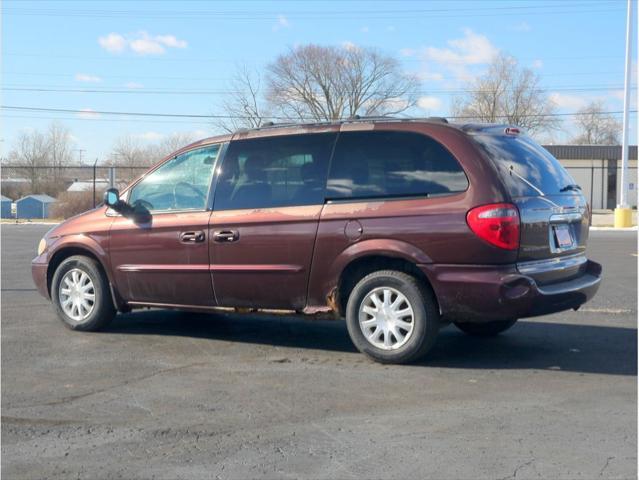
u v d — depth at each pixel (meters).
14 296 10.55
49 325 8.38
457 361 6.65
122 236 7.70
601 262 15.20
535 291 6.07
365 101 46.44
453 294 6.16
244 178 7.18
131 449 4.60
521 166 6.47
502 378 6.08
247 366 6.55
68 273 8.04
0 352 7.08
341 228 6.56
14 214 37.66
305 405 5.41
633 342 7.42
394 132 6.58
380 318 6.48
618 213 28.92
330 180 6.73
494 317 6.14
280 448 4.59
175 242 7.38
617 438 4.70
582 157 50.81
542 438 4.71
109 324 8.07
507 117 49.75
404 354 6.38
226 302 7.23
